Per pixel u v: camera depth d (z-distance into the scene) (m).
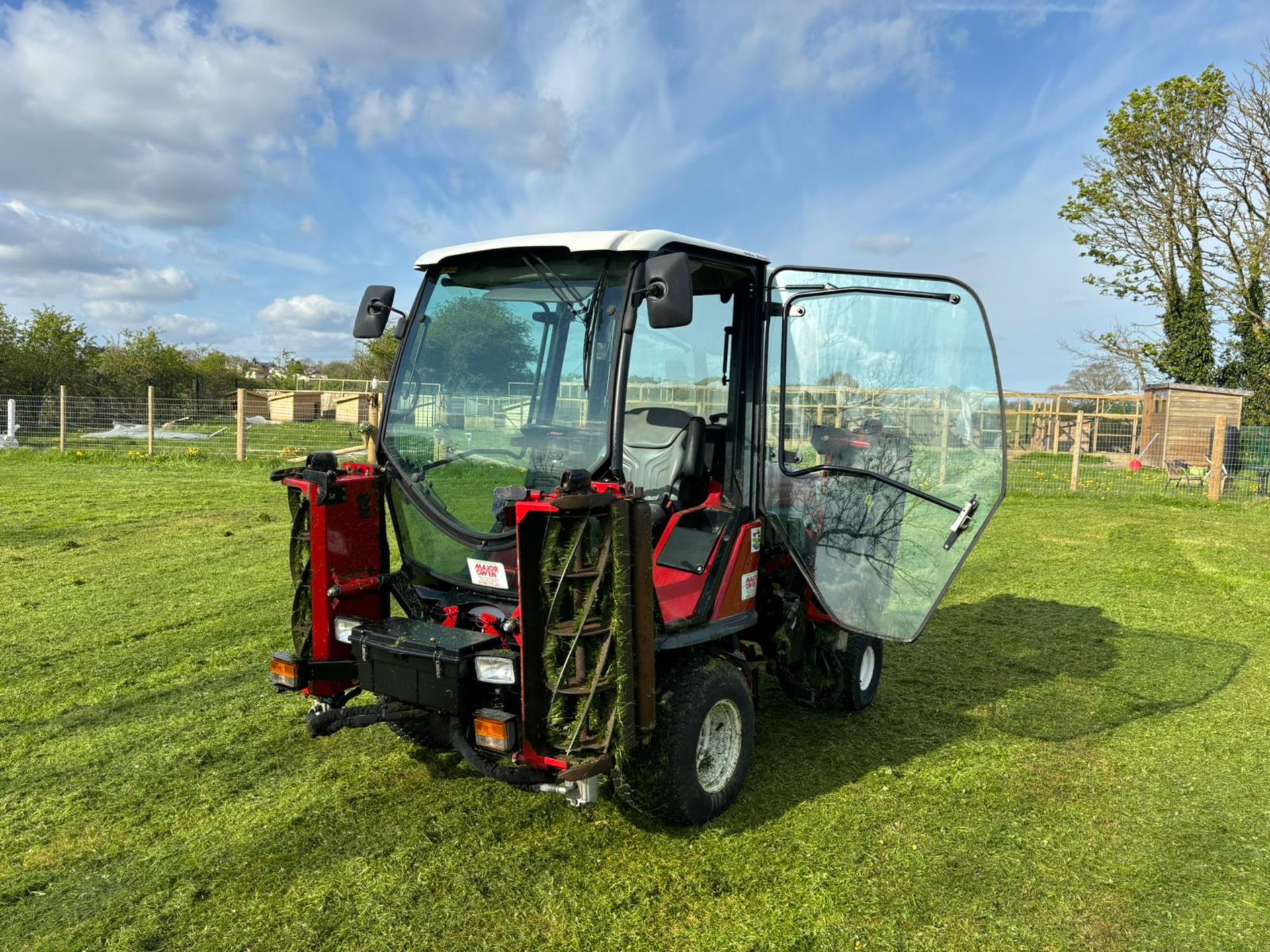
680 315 3.03
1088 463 19.91
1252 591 8.21
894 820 3.66
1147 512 13.83
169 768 4.10
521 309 3.59
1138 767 4.24
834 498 4.12
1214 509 14.27
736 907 3.01
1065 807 3.82
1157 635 6.70
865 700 4.98
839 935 2.87
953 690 5.37
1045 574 9.01
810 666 4.79
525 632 2.91
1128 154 26.86
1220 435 15.16
